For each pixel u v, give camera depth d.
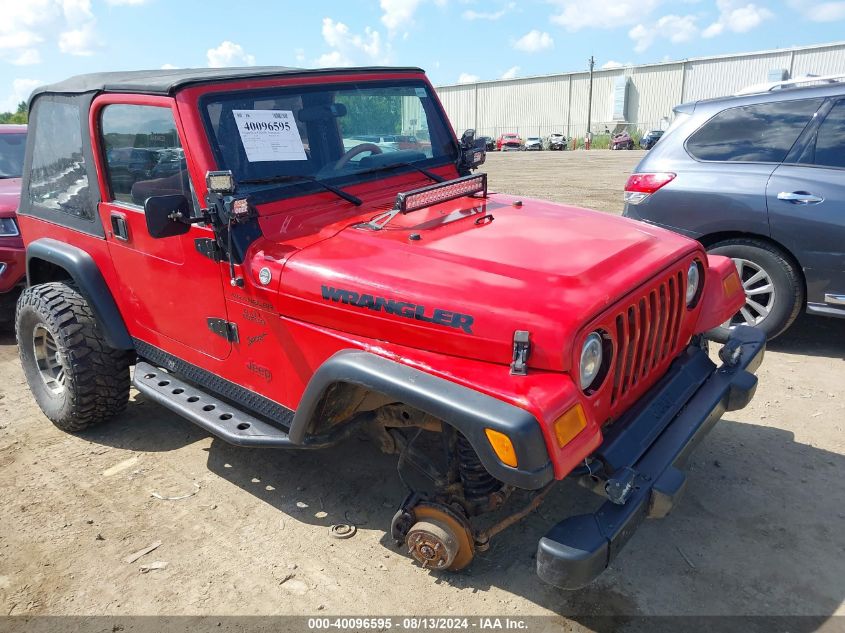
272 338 2.82
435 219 3.07
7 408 4.49
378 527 3.13
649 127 56.50
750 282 4.95
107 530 3.15
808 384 4.43
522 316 2.20
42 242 4.00
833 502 3.19
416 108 3.76
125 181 3.35
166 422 4.23
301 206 3.03
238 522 3.19
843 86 4.61
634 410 2.62
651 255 2.70
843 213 4.45
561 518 3.12
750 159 4.87
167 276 3.22
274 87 3.13
